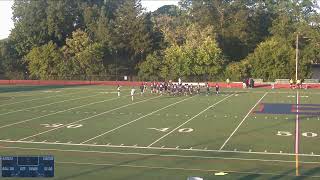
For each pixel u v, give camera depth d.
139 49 84.06
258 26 90.81
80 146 22.80
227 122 30.41
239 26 86.94
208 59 75.62
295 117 32.66
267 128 27.98
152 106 39.53
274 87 64.62
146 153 21.19
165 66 77.50
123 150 21.86
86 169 18.36
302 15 92.38
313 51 76.12
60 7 88.62
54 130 27.36
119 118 32.31
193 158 20.14
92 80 78.12
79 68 80.38
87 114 34.44
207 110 36.66
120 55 86.31
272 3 96.44
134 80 78.31
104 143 23.48
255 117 32.69
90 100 44.91
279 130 27.25
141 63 81.00
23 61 85.56
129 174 17.61
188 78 76.12
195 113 34.84
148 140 24.22
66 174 17.62
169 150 21.81
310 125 29.09
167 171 18.00
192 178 12.44
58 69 80.38
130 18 85.12
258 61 74.44
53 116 33.38
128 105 40.31
